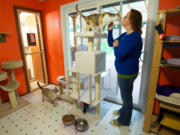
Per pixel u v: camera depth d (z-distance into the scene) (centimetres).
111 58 245
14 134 150
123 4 182
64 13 234
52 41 273
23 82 251
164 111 156
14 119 178
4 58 212
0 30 202
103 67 161
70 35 253
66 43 252
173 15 132
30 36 272
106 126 162
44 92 217
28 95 254
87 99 162
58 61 277
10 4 209
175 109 125
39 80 330
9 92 191
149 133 149
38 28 274
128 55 129
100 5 190
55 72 294
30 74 337
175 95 127
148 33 157
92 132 152
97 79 155
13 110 196
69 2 218
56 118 180
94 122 170
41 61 301
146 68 168
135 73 136
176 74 149
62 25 240
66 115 174
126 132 152
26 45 313
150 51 160
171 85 150
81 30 229
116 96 222
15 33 223
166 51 149
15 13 218
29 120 176
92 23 151
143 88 179
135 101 212
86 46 238
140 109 192
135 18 122
